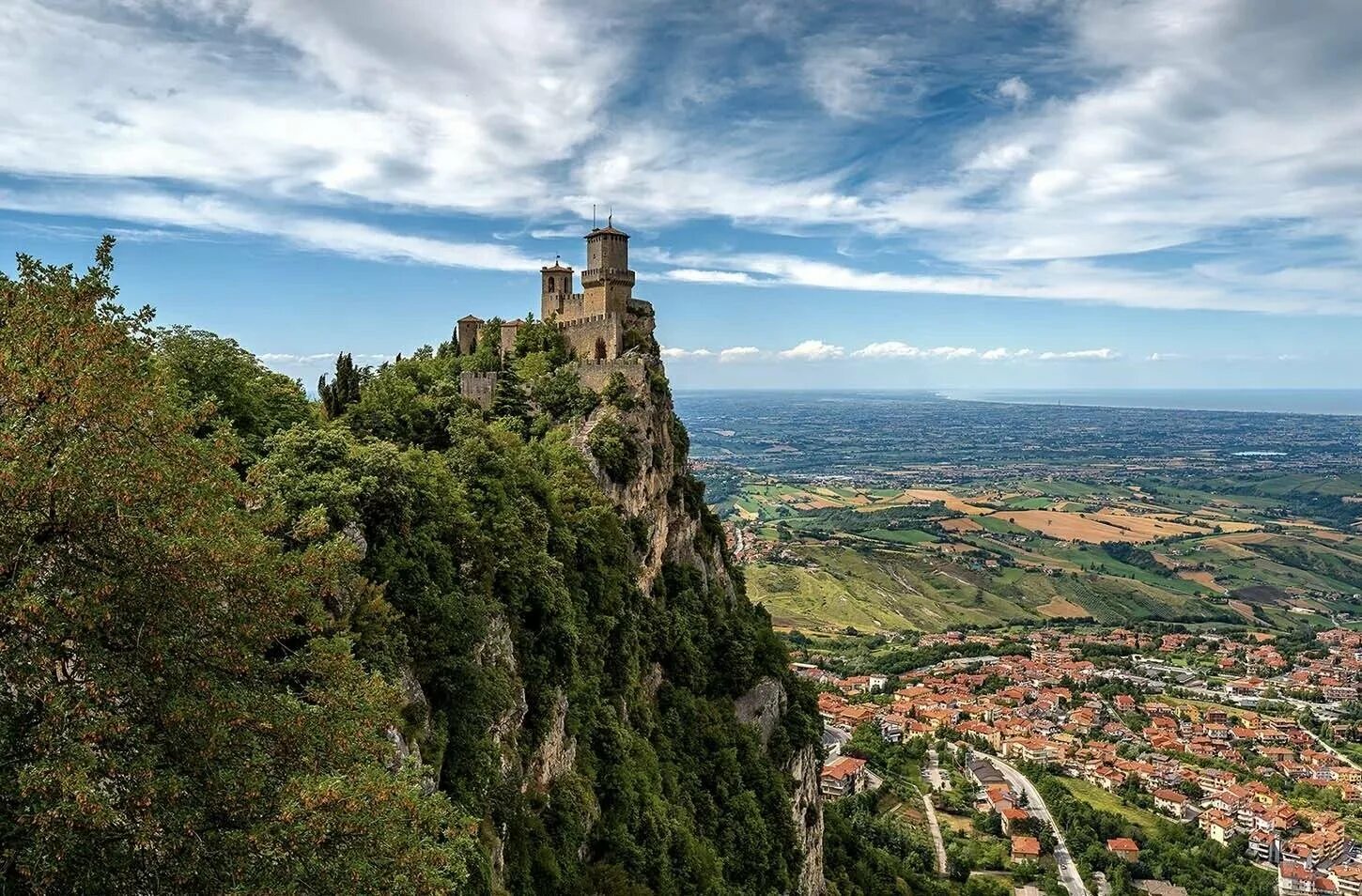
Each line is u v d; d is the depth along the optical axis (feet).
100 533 100.89
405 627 168.96
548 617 220.02
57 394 102.12
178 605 102.53
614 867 209.46
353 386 261.24
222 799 99.14
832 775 629.51
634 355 378.73
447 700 172.04
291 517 161.58
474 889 151.74
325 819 99.76
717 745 306.76
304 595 120.78
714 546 427.74
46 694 92.32
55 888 89.51
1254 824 606.96
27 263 108.47
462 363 417.08
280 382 243.40
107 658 96.32
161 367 169.07
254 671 113.91
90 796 84.48
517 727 196.24
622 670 268.00
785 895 306.35
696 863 245.86
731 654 354.33
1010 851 558.15
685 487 395.75
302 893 97.35
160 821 92.63
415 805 111.96
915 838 556.92
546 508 254.68
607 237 428.97
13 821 90.33
